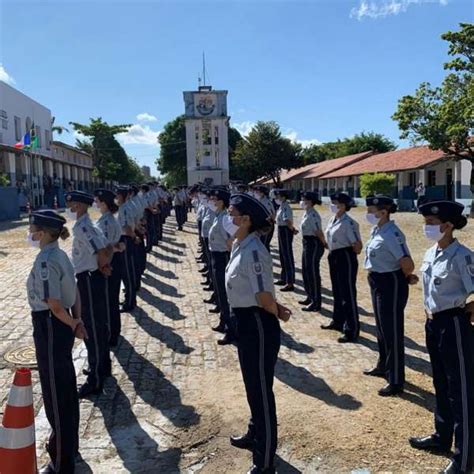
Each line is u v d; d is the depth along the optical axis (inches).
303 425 169.6
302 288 383.6
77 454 149.2
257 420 139.9
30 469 127.4
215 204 271.4
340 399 189.2
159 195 688.4
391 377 193.0
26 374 129.2
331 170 1851.6
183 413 179.3
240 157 2080.5
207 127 1660.9
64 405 141.5
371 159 1676.9
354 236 250.2
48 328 139.4
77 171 2191.2
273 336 140.2
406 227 792.3
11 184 1341.0
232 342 254.2
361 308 323.0
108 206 242.1
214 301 334.0
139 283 374.9
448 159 1151.6
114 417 176.6
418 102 955.3
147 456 153.5
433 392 194.7
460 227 143.2
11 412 126.9
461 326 139.2
